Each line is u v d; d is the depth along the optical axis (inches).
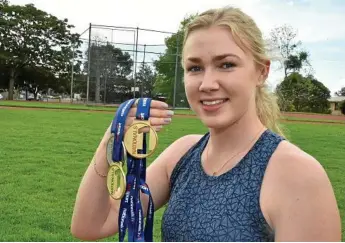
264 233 62.5
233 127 68.5
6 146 447.5
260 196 63.2
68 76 2388.0
